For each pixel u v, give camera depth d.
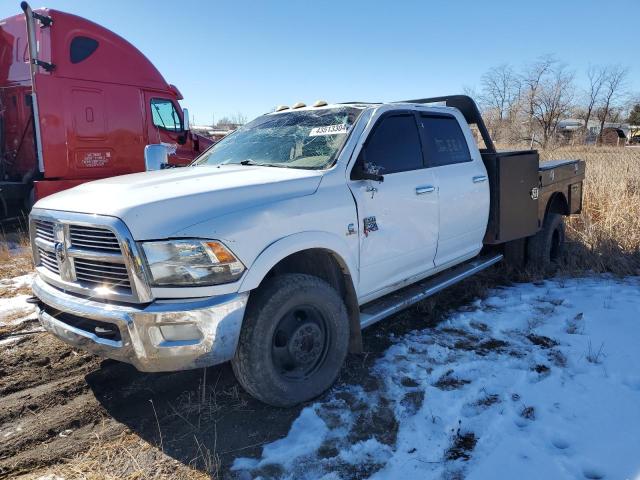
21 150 9.81
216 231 2.81
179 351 2.74
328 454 2.80
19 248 8.09
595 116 49.75
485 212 5.07
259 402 3.32
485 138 5.68
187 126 10.84
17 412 3.27
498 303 5.07
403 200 3.98
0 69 9.89
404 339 4.24
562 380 3.50
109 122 9.48
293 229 3.14
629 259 6.11
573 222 7.79
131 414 3.25
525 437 2.89
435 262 4.54
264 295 3.03
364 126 3.90
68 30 8.88
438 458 2.75
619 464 2.62
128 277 2.77
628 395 3.26
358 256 3.61
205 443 2.92
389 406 3.24
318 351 3.34
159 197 2.86
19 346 4.25
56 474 2.69
